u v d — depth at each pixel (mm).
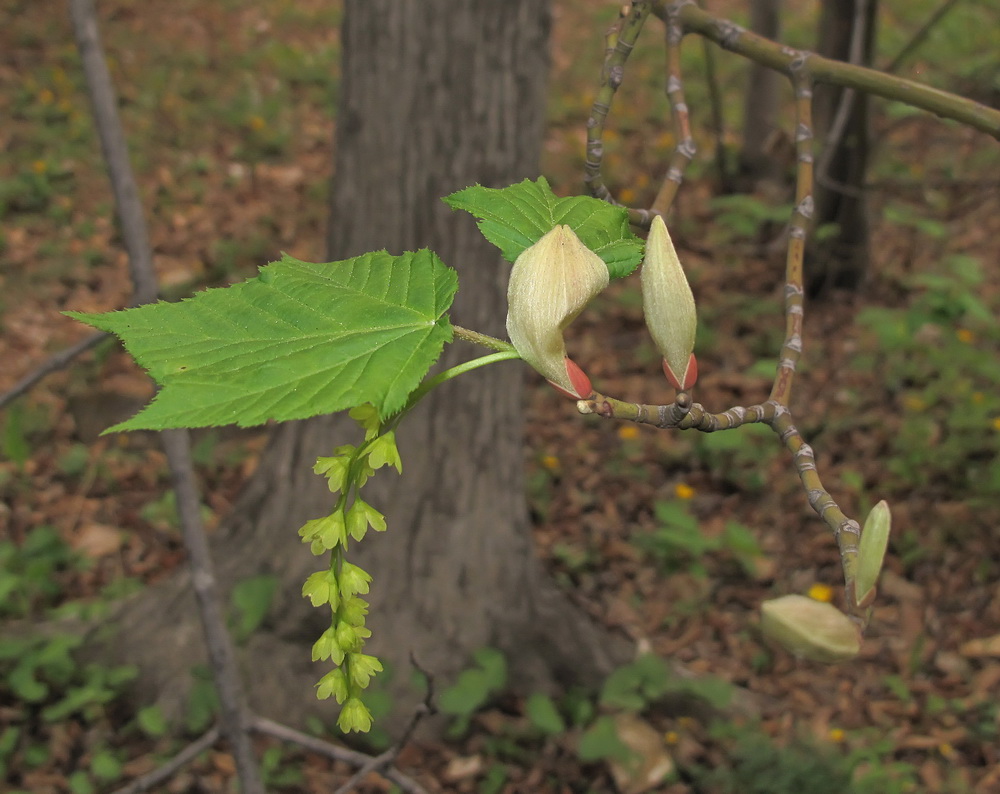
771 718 4590
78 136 9047
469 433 4211
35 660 4215
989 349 6773
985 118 1530
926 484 5750
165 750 4266
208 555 2736
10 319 6875
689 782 4273
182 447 2719
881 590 5230
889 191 7766
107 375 6414
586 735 4094
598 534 5582
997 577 5242
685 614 5121
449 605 4336
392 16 3703
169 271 7496
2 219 7887
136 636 4484
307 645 4359
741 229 6812
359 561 4297
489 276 3949
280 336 986
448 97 3748
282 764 4230
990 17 11477
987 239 7930
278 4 12016
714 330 7117
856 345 6895
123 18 11227
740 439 5824
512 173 3869
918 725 4559
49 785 4137
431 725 4344
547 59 3887
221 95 10055
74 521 5516
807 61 1635
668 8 1714
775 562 5422
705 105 10406
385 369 950
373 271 1073
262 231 8086
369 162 3859
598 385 6578
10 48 10328
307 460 4363
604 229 1264
